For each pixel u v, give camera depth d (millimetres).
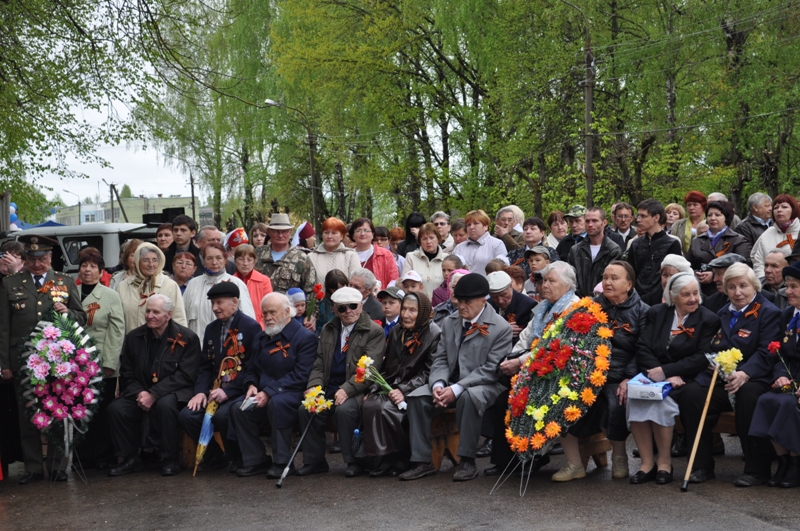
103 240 15836
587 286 9164
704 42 25172
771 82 24250
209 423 7453
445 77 29719
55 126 16250
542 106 26031
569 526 5465
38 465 7605
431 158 30453
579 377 6445
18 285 7750
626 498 6047
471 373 6996
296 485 6961
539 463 6953
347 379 7438
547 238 11219
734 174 24500
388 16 28578
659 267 8641
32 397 7398
